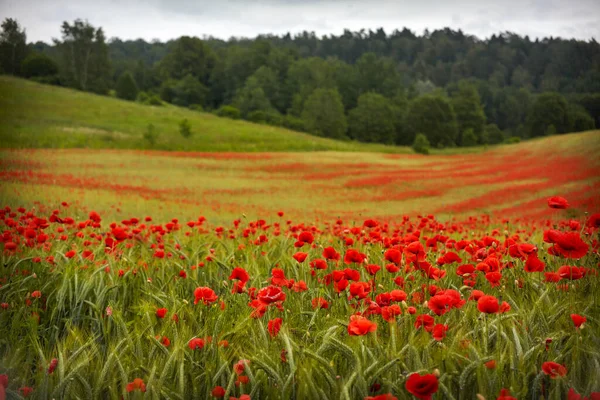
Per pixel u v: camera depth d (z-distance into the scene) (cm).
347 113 13775
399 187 3253
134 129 6519
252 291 316
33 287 374
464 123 11531
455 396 224
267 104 12519
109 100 8581
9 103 6744
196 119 8175
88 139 5388
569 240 314
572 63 10500
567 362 238
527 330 257
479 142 11575
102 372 231
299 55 16900
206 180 3294
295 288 324
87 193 2030
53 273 388
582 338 245
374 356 237
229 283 368
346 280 310
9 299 344
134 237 526
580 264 378
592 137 6047
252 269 397
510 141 10650
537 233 723
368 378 218
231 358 247
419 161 5341
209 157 4591
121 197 2017
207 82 15788
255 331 275
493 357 225
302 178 3619
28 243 477
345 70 14725
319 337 262
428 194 2889
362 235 474
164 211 1717
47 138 5091
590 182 2833
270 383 233
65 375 234
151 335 268
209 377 237
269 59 15512
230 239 609
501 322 262
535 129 10238
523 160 5081
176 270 433
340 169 4278
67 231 595
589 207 1523
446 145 10975
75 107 7400
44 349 280
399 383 219
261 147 6738
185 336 271
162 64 15875
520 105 13388
